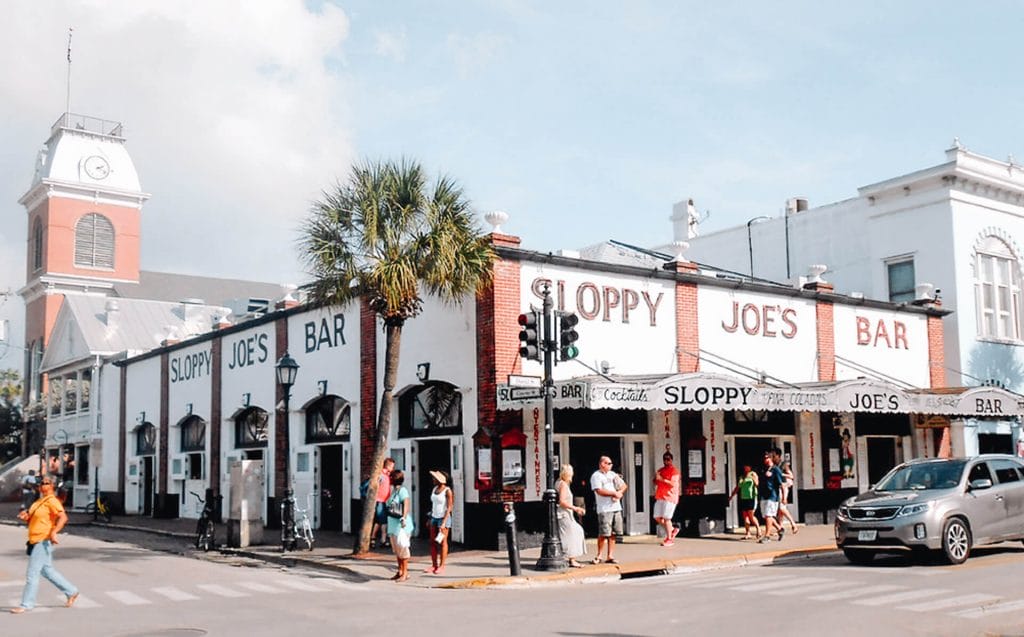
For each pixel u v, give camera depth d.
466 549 19.42
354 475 23.34
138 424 35.59
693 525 21.78
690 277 22.47
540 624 10.94
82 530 28.84
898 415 26.84
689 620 10.95
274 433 26.92
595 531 20.64
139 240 67.00
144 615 12.27
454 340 20.42
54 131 66.00
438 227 18.19
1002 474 16.91
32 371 63.03
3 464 58.34
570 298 20.52
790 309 24.64
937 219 30.16
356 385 23.47
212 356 30.70
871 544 15.73
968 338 29.44
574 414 20.20
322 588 15.06
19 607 12.89
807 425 24.52
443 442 21.05
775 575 15.30
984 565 15.55
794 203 37.09
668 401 18.56
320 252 18.20
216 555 20.86
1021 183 31.69
